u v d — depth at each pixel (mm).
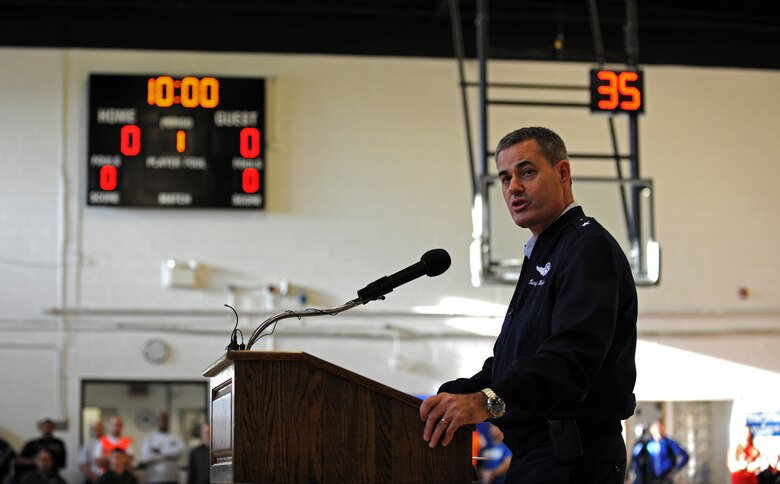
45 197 14070
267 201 14320
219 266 14188
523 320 3150
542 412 2906
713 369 14719
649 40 15070
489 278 10758
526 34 14789
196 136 14016
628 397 3088
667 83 15047
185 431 14242
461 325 14375
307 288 14266
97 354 14000
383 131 14523
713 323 14781
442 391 3547
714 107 15078
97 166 13898
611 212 11359
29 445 13281
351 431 2834
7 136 14078
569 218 3213
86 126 14141
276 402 2807
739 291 14836
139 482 13484
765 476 14500
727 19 14945
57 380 13891
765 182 15055
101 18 14305
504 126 14570
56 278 14016
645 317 14711
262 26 14500
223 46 14430
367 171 14461
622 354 3068
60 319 13969
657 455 14125
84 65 14234
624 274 3088
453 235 14445
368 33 14617
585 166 14656
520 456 3139
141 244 14125
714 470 15656
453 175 14531
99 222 14125
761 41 15266
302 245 14305
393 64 14617
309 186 14391
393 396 2861
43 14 14250
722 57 15172
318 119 14461
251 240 14250
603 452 3045
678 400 14695
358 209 14406
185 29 14398
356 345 14273
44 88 14180
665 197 14859
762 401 14711
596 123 14727
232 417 2812
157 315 14094
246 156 14062
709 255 14859
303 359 2818
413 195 14469
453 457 2873
